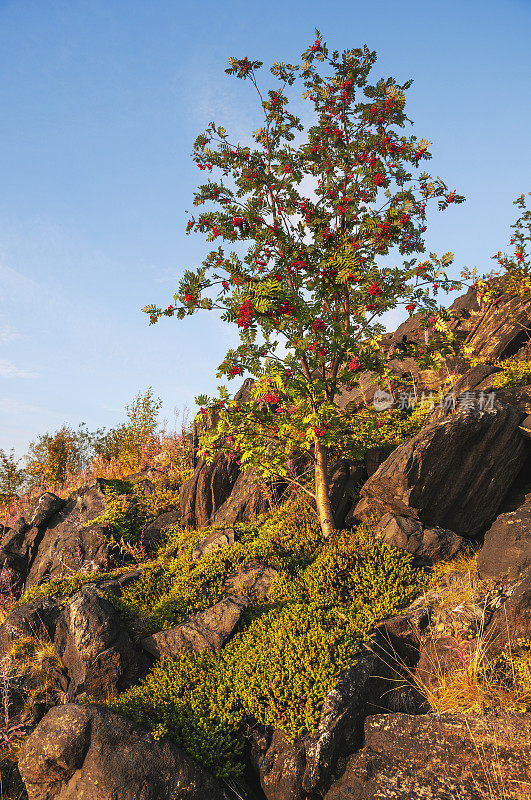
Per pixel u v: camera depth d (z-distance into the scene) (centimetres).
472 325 1638
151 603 834
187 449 1602
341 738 533
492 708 507
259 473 991
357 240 849
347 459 1038
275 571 823
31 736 567
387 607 676
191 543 1056
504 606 585
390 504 855
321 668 582
